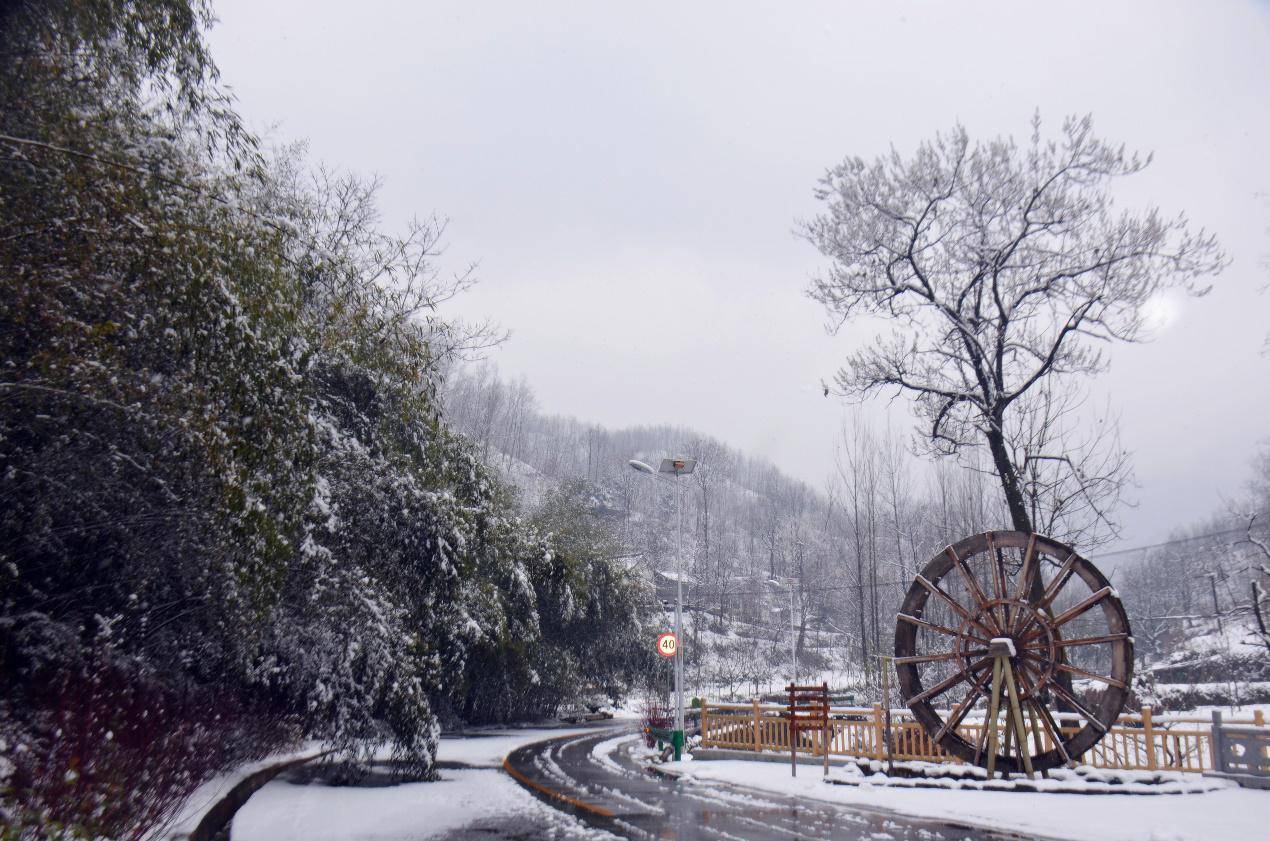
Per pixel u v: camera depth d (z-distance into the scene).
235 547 10.19
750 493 111.06
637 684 45.31
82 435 8.60
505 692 35.88
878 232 26.30
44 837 6.59
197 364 9.12
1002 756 16.16
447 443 21.94
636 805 13.85
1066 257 24.91
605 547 43.97
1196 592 63.94
